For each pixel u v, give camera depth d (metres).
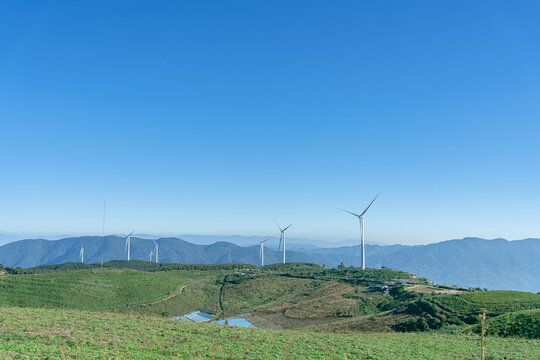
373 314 113.88
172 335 49.28
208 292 195.00
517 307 90.44
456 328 80.44
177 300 171.12
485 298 101.75
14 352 32.84
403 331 86.19
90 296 154.88
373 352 50.19
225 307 164.75
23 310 57.78
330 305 139.25
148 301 164.25
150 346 42.06
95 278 175.62
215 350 43.38
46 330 43.84
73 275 173.12
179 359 37.41
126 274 192.25
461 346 58.47
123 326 51.78
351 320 109.12
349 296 151.00
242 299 177.00
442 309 96.44
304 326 112.44
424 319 89.25
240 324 120.00
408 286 157.88
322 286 182.25
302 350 47.53
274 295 180.62
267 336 55.62
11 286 147.62
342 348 51.06
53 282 158.38
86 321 52.66
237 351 43.81
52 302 140.38
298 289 185.62
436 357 49.94
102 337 43.56
